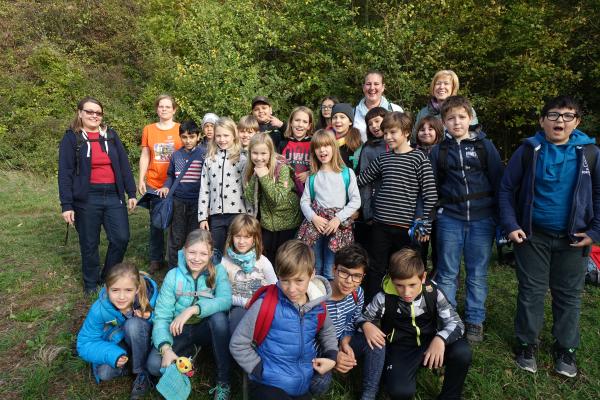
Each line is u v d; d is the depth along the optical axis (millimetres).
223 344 2752
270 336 2459
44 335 3439
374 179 3623
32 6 13562
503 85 10195
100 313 2812
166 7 13781
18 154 10852
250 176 3816
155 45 13062
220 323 2768
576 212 2871
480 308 3404
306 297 2504
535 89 9156
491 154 3303
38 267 4914
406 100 10141
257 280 3131
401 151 3471
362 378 2877
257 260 3156
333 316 2814
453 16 10039
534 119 9516
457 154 3332
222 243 4008
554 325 3092
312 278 2609
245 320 2471
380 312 2812
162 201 4297
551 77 8969
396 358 2748
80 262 5070
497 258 5062
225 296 2934
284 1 12039
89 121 3990
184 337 2857
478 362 3143
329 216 3535
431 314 2754
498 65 9711
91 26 13555
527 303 3064
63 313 3791
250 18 11938
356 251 2727
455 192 3355
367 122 3906
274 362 2475
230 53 11234
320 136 3525
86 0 13711
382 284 2859
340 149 4066
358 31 10734
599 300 4023
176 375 2535
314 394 2658
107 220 4172
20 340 3391
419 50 10180
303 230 3604
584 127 8844
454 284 3479
